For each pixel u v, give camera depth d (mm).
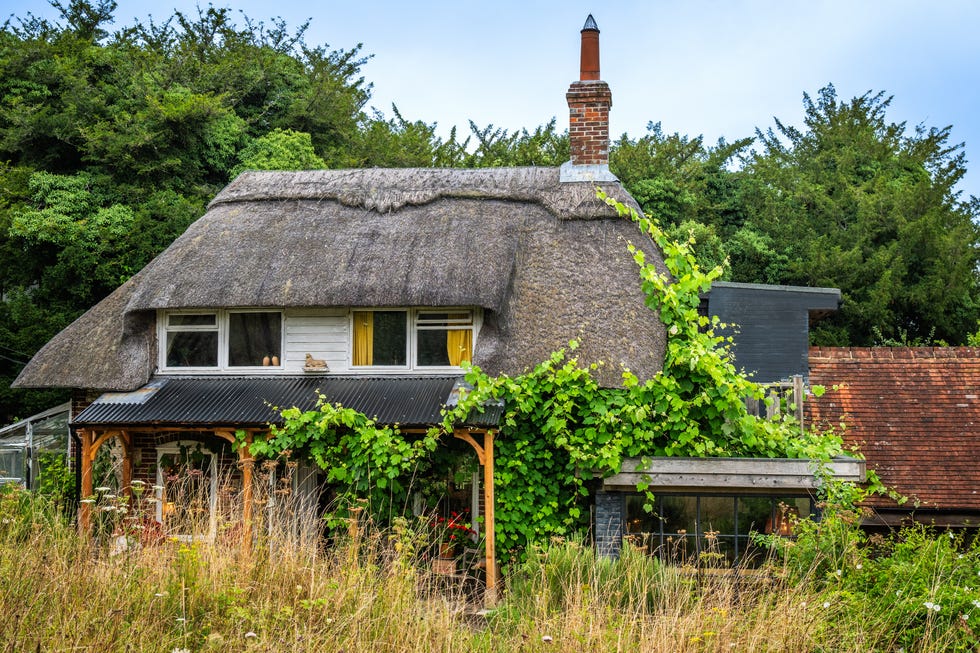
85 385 14258
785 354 16188
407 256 14406
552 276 14469
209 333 14766
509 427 13109
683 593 8633
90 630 6828
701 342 13086
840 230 29344
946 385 15438
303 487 14055
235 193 16594
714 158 32344
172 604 7523
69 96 25859
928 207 28453
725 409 12438
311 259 14594
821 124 36250
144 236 23172
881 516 13094
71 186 24141
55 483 15078
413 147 33000
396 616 7590
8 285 24203
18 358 22328
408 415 12648
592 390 12891
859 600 8352
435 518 13055
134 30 33031
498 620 8555
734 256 28734
